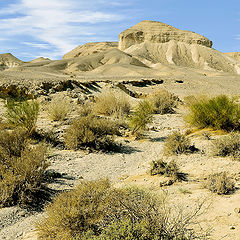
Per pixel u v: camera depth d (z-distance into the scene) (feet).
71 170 25.09
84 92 73.46
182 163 25.85
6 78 70.85
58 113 43.80
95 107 54.08
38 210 17.15
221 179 18.08
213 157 26.27
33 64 491.31
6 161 21.27
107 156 30.32
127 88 103.86
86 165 26.91
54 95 63.67
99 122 35.60
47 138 33.55
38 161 20.80
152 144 35.73
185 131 38.93
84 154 30.42
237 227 12.78
